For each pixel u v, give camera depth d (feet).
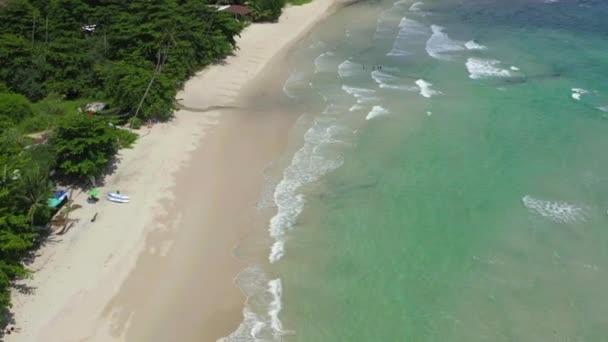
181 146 140.77
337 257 104.58
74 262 101.09
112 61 173.37
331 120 153.89
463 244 107.14
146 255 103.86
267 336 87.71
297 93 171.42
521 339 86.69
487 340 86.58
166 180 126.41
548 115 153.48
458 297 94.89
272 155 137.90
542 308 92.27
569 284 97.09
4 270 90.53
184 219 114.01
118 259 102.42
